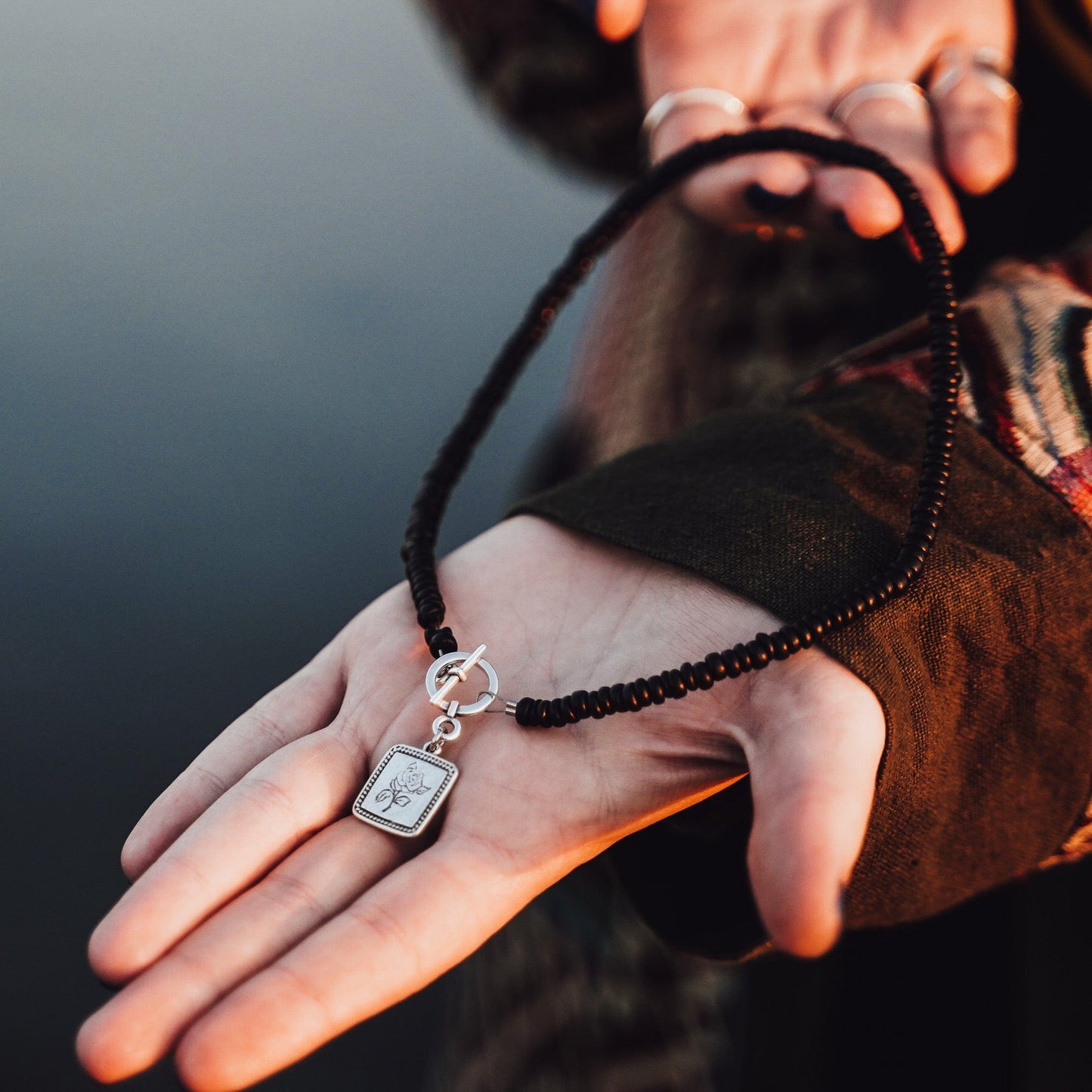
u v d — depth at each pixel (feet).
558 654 1.43
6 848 2.08
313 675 1.47
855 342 1.69
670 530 1.41
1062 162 1.68
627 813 1.36
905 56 1.67
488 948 1.84
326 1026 1.26
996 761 1.34
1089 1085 1.58
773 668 1.34
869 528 1.37
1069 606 1.35
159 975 1.28
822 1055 1.64
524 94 1.84
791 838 1.24
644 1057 1.73
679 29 1.69
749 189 1.56
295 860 1.34
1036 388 1.41
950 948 1.62
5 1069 1.89
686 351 1.76
